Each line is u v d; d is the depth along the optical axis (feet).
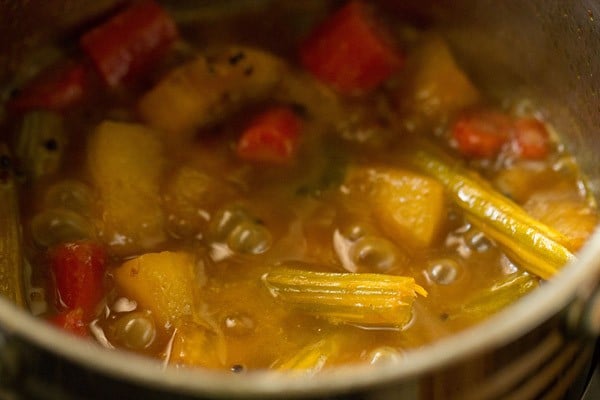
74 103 1.55
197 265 1.39
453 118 1.56
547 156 1.54
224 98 1.55
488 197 1.43
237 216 1.44
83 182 1.45
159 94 1.53
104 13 1.60
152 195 1.44
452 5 1.62
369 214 1.45
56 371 1.13
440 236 1.43
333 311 1.33
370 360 1.30
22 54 1.58
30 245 1.41
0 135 1.52
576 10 1.48
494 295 1.37
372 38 1.58
